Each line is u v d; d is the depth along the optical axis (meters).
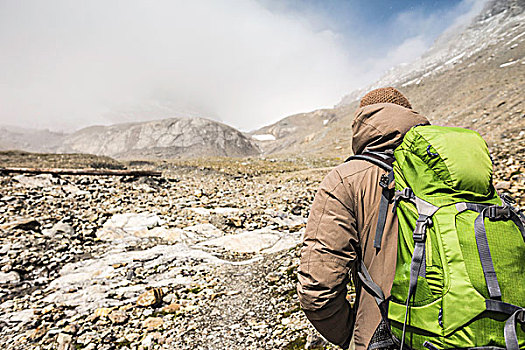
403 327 1.57
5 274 6.98
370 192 1.79
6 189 11.49
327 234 1.77
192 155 138.00
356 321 1.85
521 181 10.13
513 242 1.45
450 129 1.74
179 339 5.03
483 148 1.65
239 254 8.48
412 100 77.62
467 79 67.94
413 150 1.70
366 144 1.98
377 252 1.75
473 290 1.39
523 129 19.33
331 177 1.88
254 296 6.17
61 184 12.95
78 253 8.32
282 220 10.87
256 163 27.44
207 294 6.37
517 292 1.38
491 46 89.44
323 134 92.38
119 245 8.86
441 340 1.44
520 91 34.88
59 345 4.95
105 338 5.13
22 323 5.55
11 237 8.34
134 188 13.71
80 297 6.38
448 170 1.56
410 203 1.64
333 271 1.75
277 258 7.89
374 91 2.15
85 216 10.32
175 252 8.51
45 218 9.64
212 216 10.84
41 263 7.61
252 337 4.92
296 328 5.00
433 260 1.49
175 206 11.93
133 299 6.30
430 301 1.48
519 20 109.62
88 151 166.00
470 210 1.52
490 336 1.36
